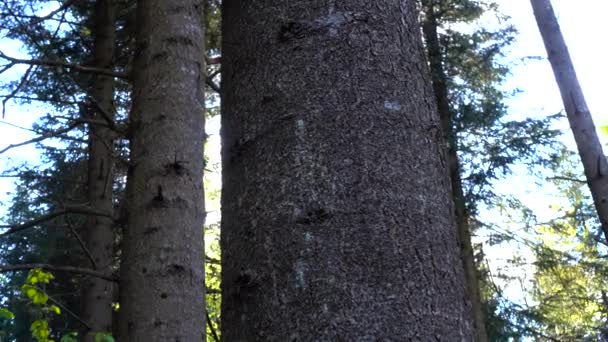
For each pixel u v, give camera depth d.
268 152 1.59
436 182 1.59
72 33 8.61
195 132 2.73
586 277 13.13
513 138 12.27
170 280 2.47
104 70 3.08
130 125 2.78
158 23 2.84
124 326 2.46
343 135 1.55
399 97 1.63
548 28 7.01
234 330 1.49
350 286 1.40
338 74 1.62
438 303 1.43
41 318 4.14
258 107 1.66
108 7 8.81
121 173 9.90
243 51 1.77
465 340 1.44
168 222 2.54
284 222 1.50
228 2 1.93
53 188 10.57
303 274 1.43
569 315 13.74
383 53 1.67
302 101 1.61
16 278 11.30
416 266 1.45
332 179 1.50
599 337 13.89
